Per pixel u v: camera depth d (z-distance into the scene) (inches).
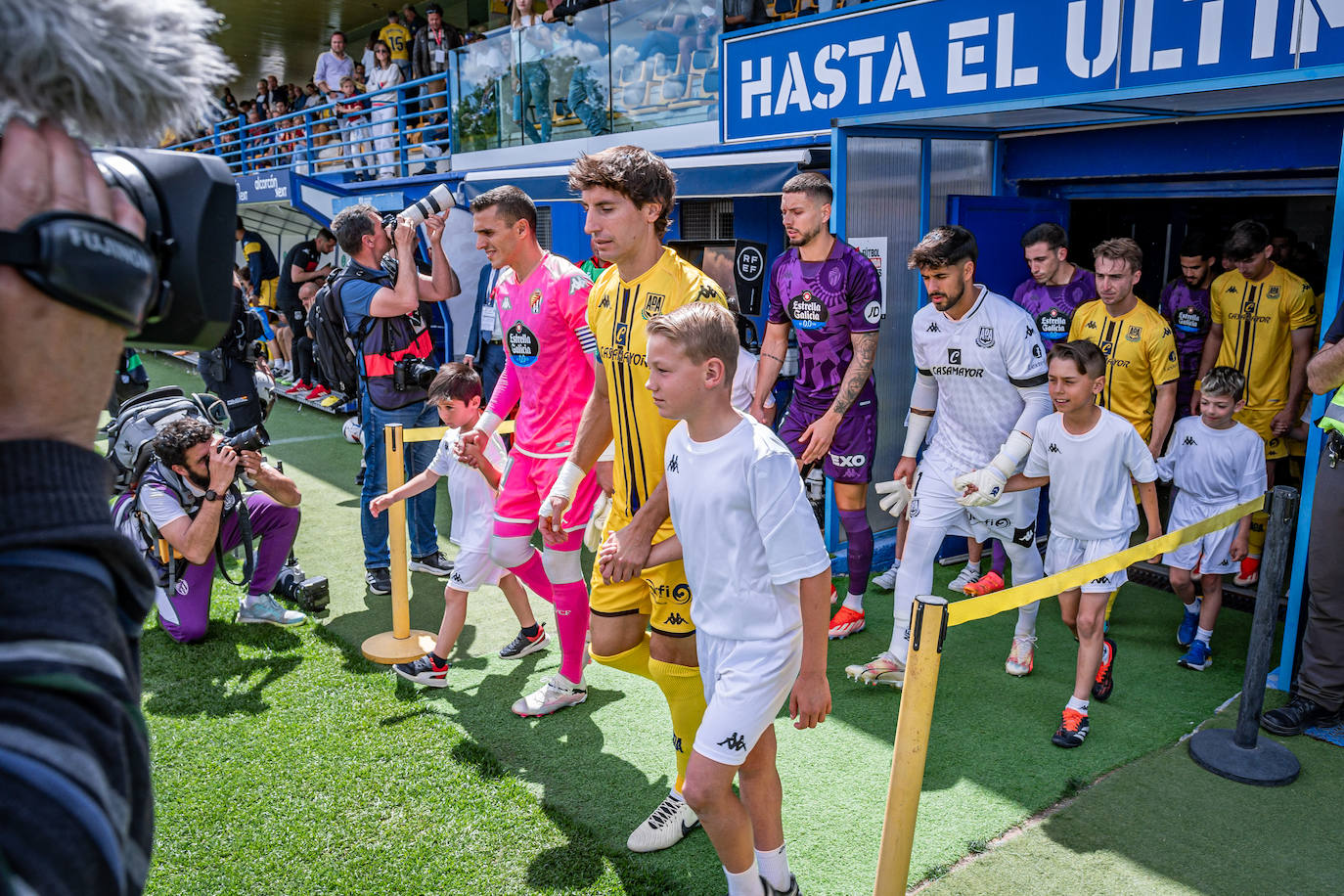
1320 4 140.7
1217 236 294.4
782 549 88.4
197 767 137.3
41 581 23.0
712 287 114.4
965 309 158.1
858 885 111.3
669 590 109.0
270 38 628.1
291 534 190.5
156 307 28.1
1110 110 180.2
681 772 118.9
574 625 151.1
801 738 145.2
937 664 92.7
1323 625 142.4
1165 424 181.6
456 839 120.1
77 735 22.0
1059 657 172.7
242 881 112.6
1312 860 114.5
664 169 110.0
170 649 180.2
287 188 412.8
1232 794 128.5
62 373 24.6
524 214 145.5
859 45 206.2
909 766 94.0
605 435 127.4
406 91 438.6
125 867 23.3
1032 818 123.8
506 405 167.2
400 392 202.7
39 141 24.9
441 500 286.2
